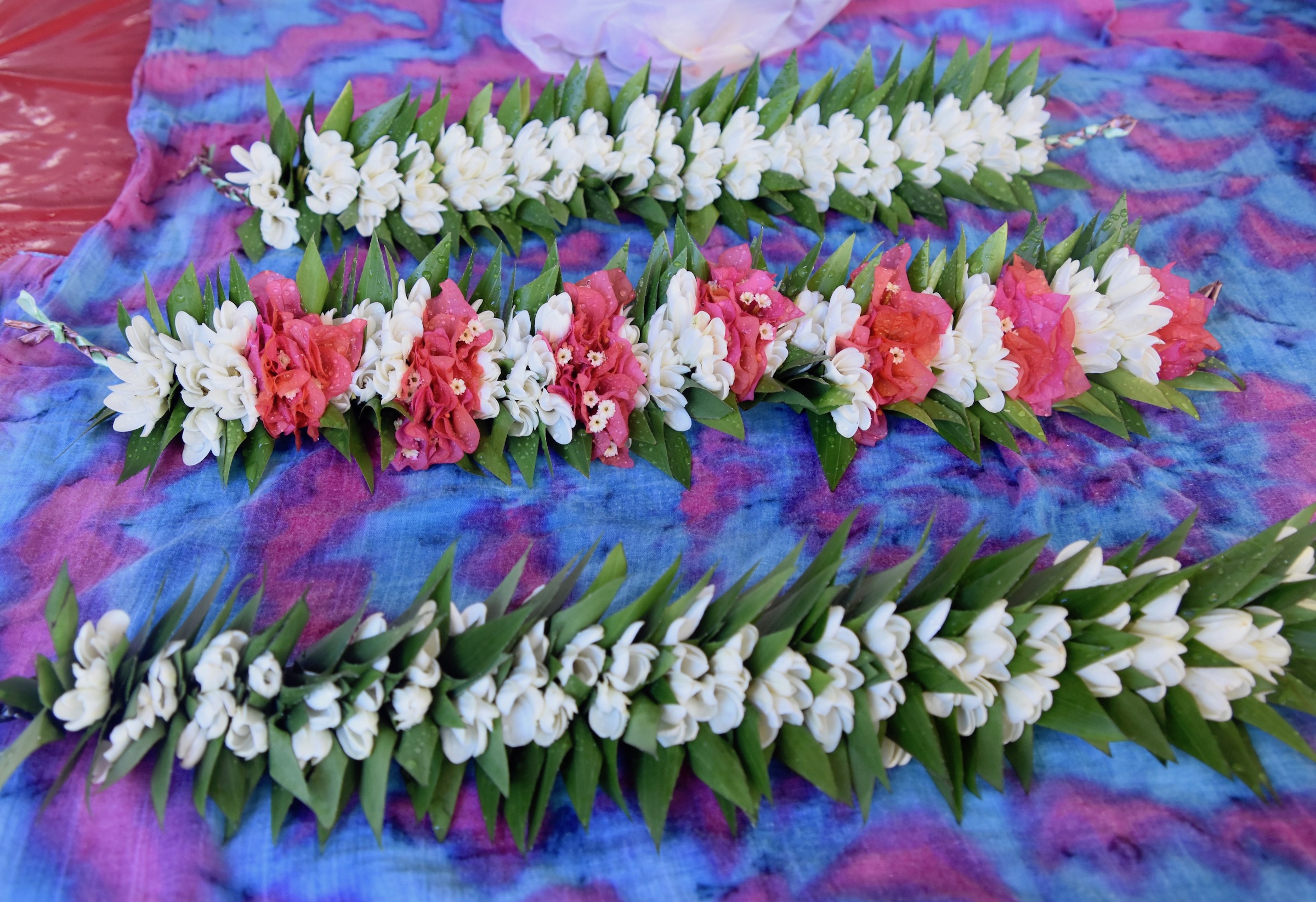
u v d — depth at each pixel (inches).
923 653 41.1
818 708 39.8
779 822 41.3
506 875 38.7
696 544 51.5
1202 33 85.1
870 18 84.9
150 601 45.6
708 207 66.9
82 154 69.5
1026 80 70.5
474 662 38.7
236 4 76.6
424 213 60.4
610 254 65.0
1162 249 71.1
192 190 65.8
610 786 40.3
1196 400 62.1
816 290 55.9
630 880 39.1
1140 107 80.6
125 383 47.9
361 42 77.3
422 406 49.7
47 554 47.2
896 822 41.5
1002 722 41.4
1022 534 53.2
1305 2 89.7
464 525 50.7
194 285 49.1
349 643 39.6
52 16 75.5
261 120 72.1
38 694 38.4
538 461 54.1
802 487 54.5
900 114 69.3
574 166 62.9
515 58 79.3
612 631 40.0
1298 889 39.5
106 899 36.3
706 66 77.8
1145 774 43.6
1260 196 73.5
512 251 63.4
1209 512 55.6
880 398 54.2
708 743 39.9
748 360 51.8
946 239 69.6
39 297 57.4
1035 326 54.3
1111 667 41.8
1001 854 40.7
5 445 50.5
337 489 51.2
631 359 50.9
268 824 39.1
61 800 38.2
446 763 39.9
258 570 47.7
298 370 47.9
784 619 41.6
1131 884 39.7
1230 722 43.7
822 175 66.6
